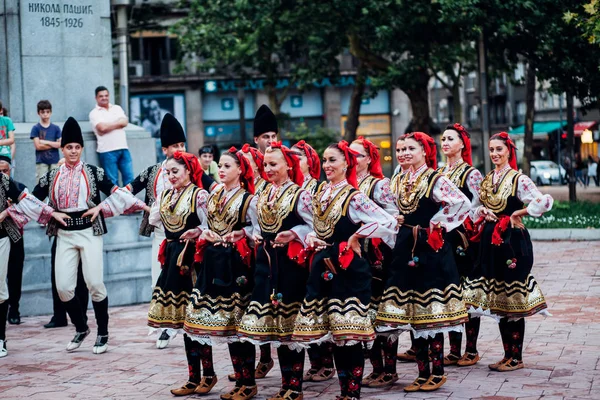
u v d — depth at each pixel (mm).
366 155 7734
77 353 9234
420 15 22203
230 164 7254
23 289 11602
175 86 44125
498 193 8055
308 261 6973
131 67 43375
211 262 7250
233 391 7289
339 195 6816
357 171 7770
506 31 20875
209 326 7160
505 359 7961
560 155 46156
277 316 6957
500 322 7996
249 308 7012
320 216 6836
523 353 8523
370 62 26422
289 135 39156
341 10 23844
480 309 8008
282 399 6965
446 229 7273
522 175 8016
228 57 33438
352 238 6711
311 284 6801
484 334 9641
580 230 18219
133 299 12289
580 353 8422
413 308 7281
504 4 20875
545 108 56844
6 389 7766
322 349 7824
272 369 8445
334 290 6746
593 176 45125
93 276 9211
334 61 29969
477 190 8250
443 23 22516
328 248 6785
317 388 7531
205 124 44875
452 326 7215
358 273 6754
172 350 9273
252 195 7316
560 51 22641
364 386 7539
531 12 21422
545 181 46031
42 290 11711
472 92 60219
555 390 7105
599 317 10172
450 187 7371
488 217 8031
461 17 20594
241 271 7270
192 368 7496
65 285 9250
